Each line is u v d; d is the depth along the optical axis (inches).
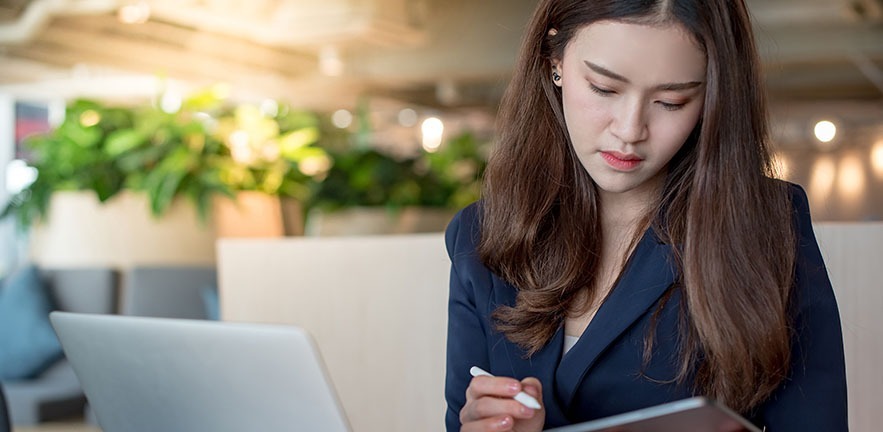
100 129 198.8
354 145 337.1
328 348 98.8
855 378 74.0
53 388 182.7
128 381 47.1
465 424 47.1
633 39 46.5
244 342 40.0
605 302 51.7
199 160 195.8
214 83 319.9
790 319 49.1
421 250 93.2
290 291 101.8
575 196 55.0
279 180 203.9
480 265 57.1
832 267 74.9
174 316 189.9
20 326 193.6
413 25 302.7
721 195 48.6
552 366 52.7
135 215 193.2
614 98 48.1
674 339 50.5
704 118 48.3
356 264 97.5
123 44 277.9
